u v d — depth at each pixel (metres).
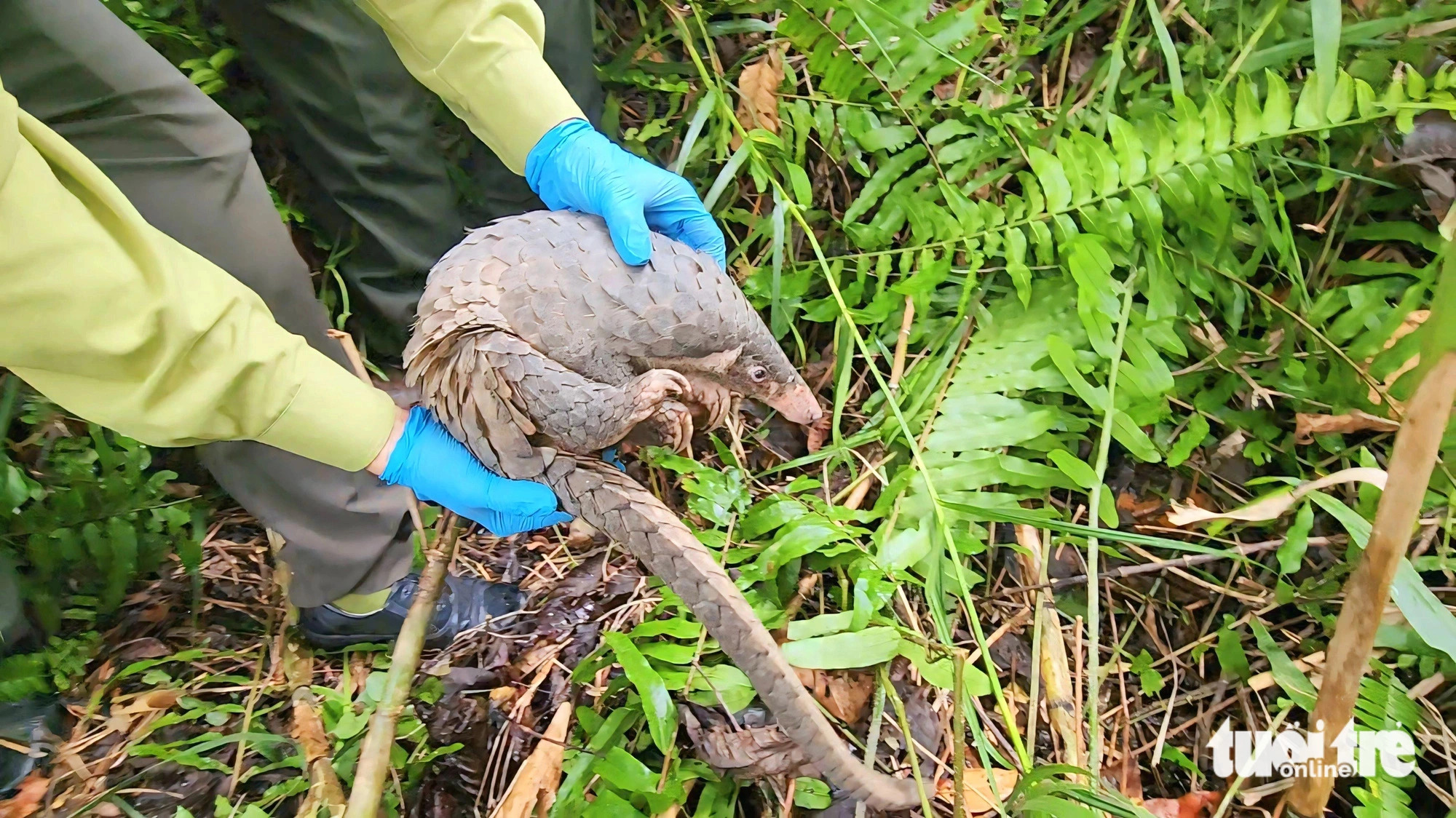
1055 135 1.65
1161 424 1.53
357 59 1.42
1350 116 1.41
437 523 1.58
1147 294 1.51
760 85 1.79
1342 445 1.44
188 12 1.60
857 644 1.23
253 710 1.41
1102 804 1.03
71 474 1.48
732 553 1.36
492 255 0.94
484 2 1.04
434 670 1.43
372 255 1.69
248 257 1.18
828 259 1.76
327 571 1.40
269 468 1.30
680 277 0.94
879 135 1.69
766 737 1.18
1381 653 1.34
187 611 1.56
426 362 0.96
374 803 1.15
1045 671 1.34
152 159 1.08
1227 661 1.33
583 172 1.04
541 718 1.36
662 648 1.25
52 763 1.33
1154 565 1.39
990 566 1.46
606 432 0.92
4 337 0.84
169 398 0.93
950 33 1.64
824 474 1.54
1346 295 1.44
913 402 1.55
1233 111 1.48
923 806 1.10
